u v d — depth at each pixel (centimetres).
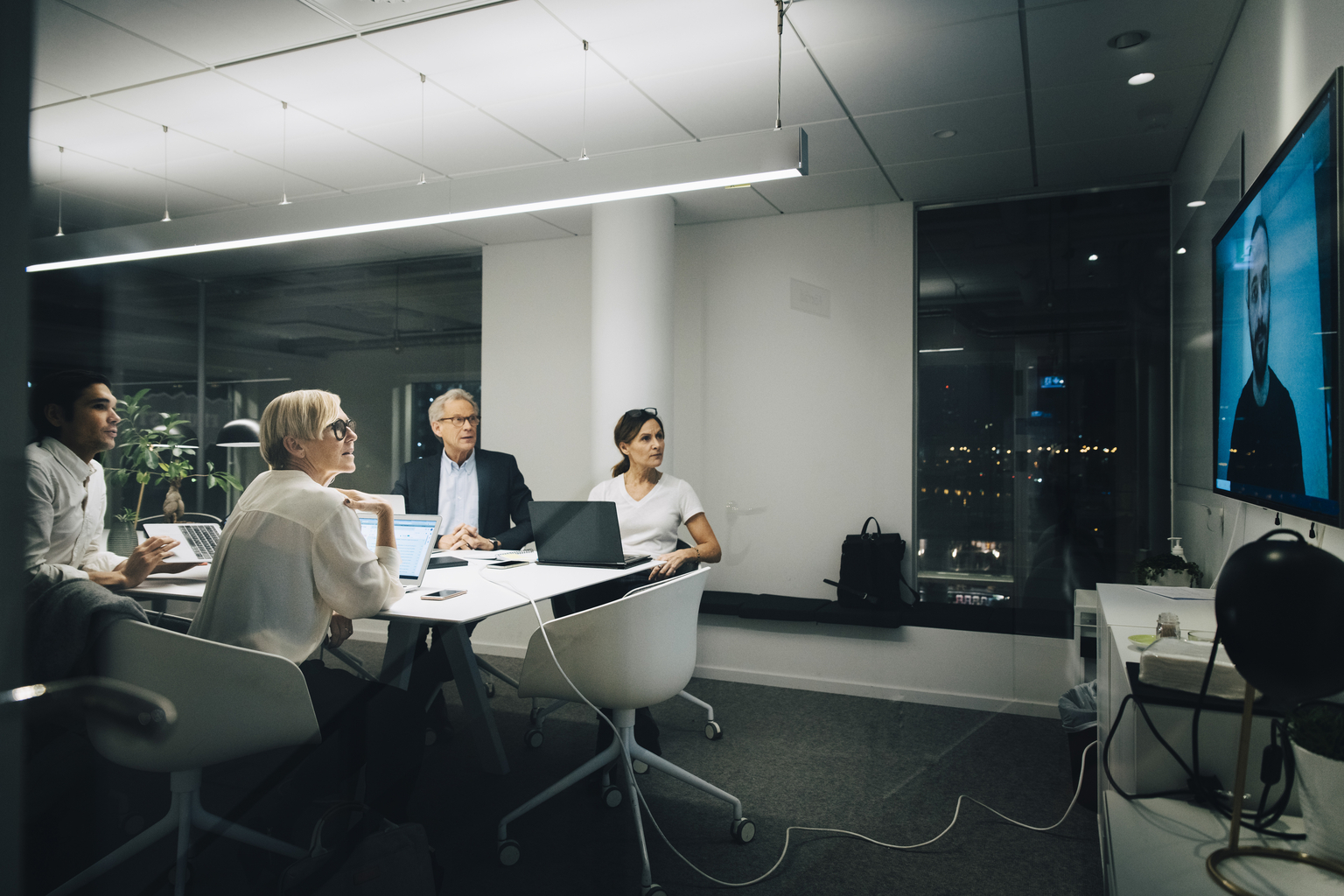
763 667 250
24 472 81
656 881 151
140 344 230
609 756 180
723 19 209
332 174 322
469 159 308
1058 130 237
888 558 225
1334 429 110
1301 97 141
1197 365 221
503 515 292
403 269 362
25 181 80
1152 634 150
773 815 178
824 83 240
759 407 263
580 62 233
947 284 235
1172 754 112
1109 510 238
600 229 322
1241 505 187
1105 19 197
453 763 211
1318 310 118
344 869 125
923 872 155
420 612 158
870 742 211
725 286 279
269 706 136
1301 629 70
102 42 219
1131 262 241
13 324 80
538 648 174
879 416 233
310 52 226
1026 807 183
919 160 250
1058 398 233
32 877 120
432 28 214
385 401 336
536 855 161
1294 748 90
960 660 223
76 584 124
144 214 320
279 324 281
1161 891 83
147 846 132
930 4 200
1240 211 168
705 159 229
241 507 155
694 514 257
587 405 387
